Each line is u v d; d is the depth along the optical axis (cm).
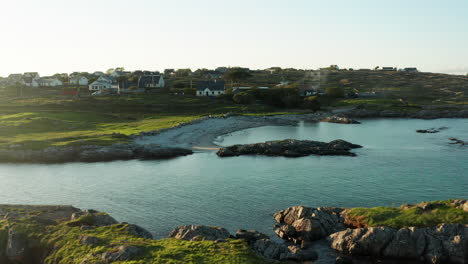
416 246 3644
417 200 5316
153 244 3459
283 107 18988
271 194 5666
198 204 5259
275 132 12394
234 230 4394
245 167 7462
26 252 3544
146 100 17262
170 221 4666
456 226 3669
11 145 8594
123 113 15188
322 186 6041
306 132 12475
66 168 7525
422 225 3866
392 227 3916
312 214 4319
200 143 10119
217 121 13838
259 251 3669
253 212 4944
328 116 16988
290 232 4156
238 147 9100
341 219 4353
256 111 17000
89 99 16800
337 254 3762
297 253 3634
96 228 3806
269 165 7619
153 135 10506
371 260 3638
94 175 6938
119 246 3325
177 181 6462
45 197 5638
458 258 3475
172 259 3141
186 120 13350
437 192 5662
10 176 6888
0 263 3550
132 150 8688
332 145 9288
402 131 12750
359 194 5606
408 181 6266
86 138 9488
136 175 6912
